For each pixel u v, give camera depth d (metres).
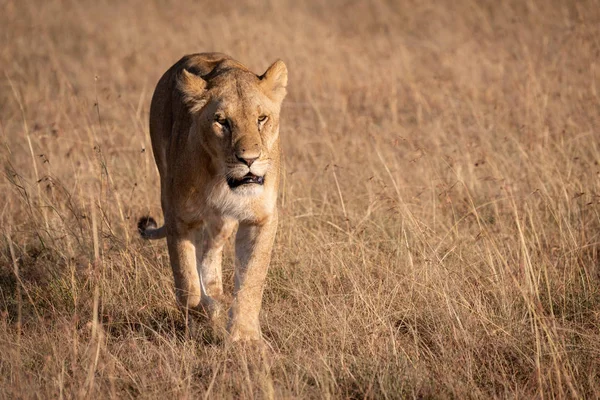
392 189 12.35
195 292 9.32
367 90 18.94
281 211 11.58
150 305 10.03
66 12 31.55
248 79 9.14
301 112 18.34
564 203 11.88
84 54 25.36
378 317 8.98
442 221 11.77
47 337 8.91
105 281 10.20
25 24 29.70
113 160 13.58
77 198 12.45
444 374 8.06
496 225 11.57
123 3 32.91
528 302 8.83
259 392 7.77
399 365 8.26
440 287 9.58
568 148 13.98
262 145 8.88
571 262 10.42
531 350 8.66
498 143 14.44
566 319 9.55
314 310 9.57
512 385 8.24
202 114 9.05
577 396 7.59
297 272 10.48
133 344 8.68
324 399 7.52
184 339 9.23
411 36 25.27
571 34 20.12
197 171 9.14
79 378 8.02
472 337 8.86
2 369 8.42
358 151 14.48
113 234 11.20
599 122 14.98
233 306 9.23
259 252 9.37
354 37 24.73
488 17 25.58
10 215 12.35
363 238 11.22
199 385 8.06
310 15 28.59
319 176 13.50
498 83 18.47
